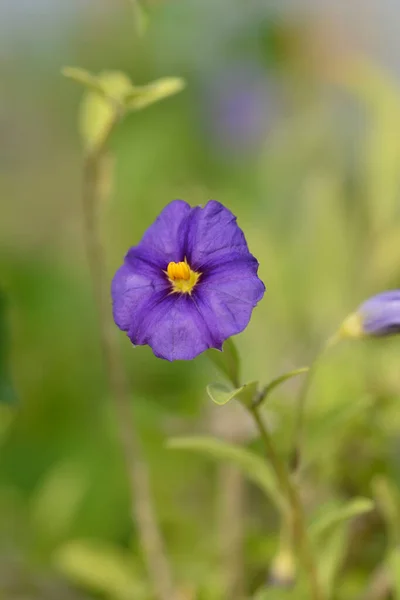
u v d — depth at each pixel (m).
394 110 0.49
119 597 0.46
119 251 0.54
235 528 0.45
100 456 0.49
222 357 0.38
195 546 0.47
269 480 0.40
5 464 0.50
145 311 0.38
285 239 0.51
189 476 0.48
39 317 0.54
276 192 0.54
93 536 0.49
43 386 0.52
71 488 0.49
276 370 0.48
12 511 0.50
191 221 0.38
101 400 0.51
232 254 0.37
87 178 0.42
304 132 0.54
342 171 0.54
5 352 0.44
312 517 0.43
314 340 0.49
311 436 0.43
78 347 0.53
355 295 0.49
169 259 0.38
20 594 0.48
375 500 0.45
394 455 0.47
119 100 0.41
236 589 0.44
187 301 0.37
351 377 0.47
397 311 0.39
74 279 0.55
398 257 0.49
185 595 0.44
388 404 0.46
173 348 0.37
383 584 0.43
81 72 0.41
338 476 0.46
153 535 0.43
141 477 0.43
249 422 0.46
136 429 0.47
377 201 0.49
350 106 0.55
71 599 0.48
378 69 0.53
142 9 0.41
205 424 0.48
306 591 0.41
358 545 0.45
